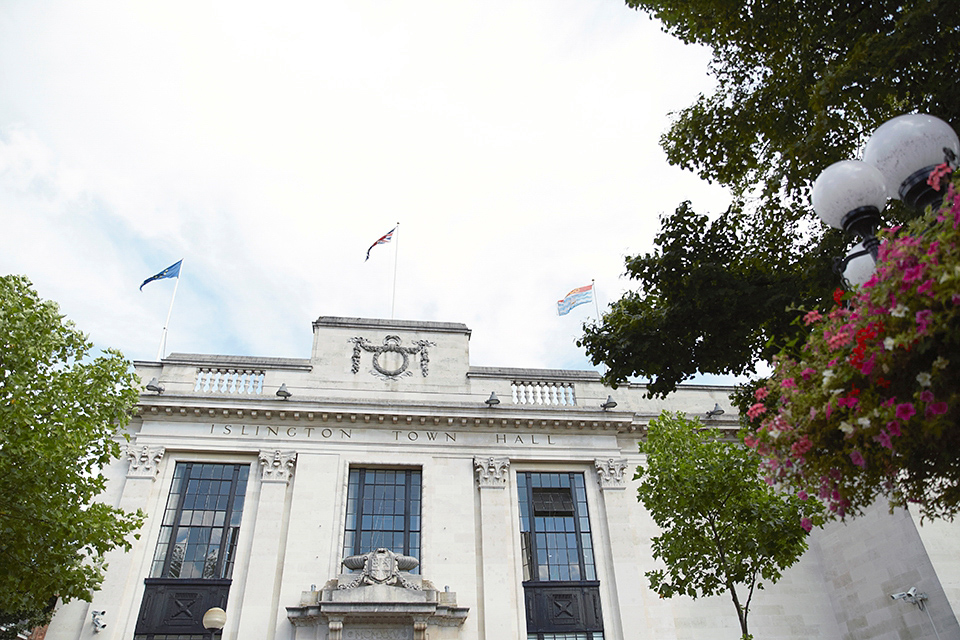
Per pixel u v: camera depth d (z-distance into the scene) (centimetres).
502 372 2753
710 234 1345
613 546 2406
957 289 514
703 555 1759
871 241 670
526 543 2420
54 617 2045
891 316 568
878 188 675
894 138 655
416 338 2789
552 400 2733
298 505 2342
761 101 1270
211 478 2397
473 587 2280
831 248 1205
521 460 2548
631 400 2803
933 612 2058
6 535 1431
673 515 1797
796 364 690
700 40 1312
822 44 1180
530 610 2281
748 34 1256
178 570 2222
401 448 2506
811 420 634
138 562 2186
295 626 2086
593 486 2552
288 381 2606
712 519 1739
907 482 701
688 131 1352
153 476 2320
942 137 644
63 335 1655
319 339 2728
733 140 1330
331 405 2505
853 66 1036
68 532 1515
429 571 2284
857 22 1121
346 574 2183
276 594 2180
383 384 2658
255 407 2466
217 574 2227
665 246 1352
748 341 1332
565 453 2577
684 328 1313
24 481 1430
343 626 2077
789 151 1223
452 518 2402
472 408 2578
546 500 2522
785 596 2433
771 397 784
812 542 2559
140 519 1709
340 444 2483
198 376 2578
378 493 2455
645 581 2384
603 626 2278
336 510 2348
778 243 1380
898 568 2188
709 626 2338
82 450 1599
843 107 1193
